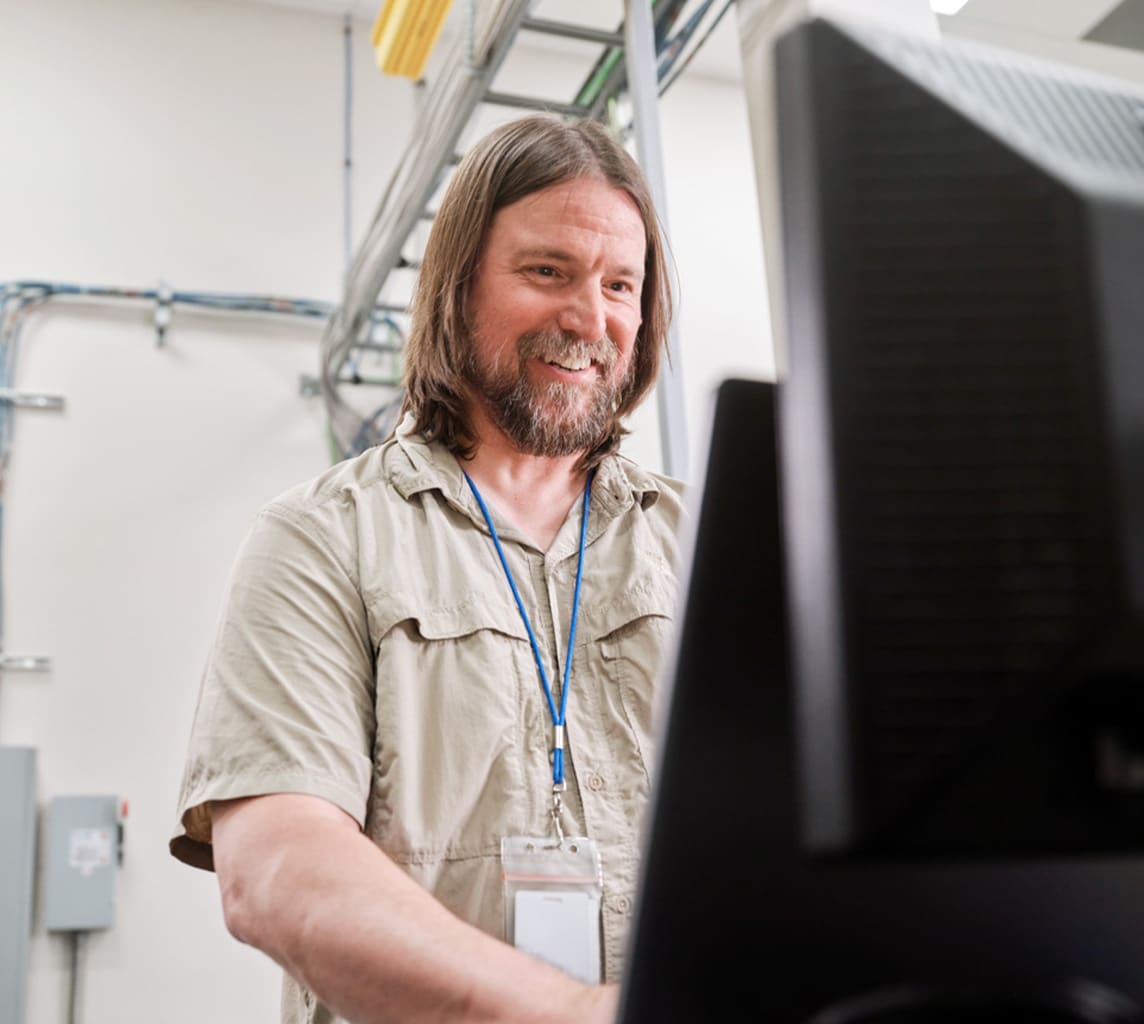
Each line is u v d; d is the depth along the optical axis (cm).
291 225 420
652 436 349
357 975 67
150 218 405
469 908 98
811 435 33
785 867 44
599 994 60
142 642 369
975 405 33
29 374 381
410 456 117
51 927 332
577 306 118
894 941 43
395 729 99
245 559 103
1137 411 31
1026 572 31
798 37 36
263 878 77
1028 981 43
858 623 32
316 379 410
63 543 370
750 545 48
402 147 440
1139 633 30
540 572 116
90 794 348
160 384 393
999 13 153
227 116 423
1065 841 32
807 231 34
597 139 124
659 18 254
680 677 46
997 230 33
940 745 31
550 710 109
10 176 396
